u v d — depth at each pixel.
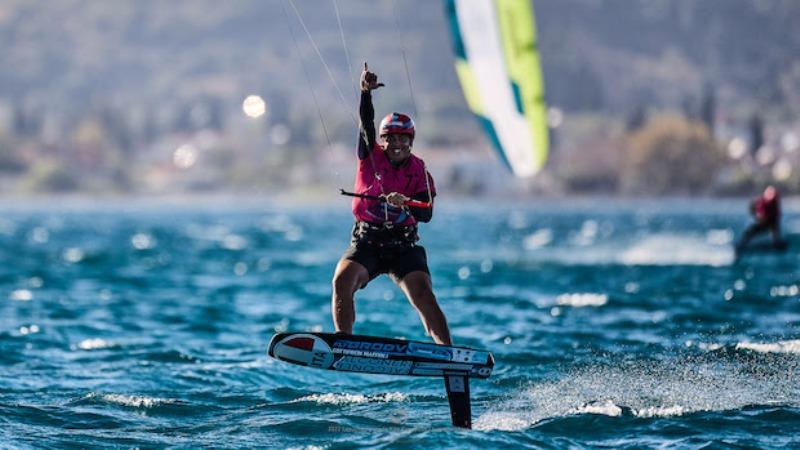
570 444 32.97
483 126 109.19
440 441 32.62
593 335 56.91
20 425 35.81
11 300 80.50
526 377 44.28
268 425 36.00
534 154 107.50
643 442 33.47
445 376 35.47
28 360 50.19
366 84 36.16
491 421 36.38
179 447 33.16
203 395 41.38
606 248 159.88
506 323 63.34
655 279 93.56
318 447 32.66
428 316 36.28
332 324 65.88
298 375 45.22
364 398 40.25
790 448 32.53
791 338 53.94
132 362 49.50
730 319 62.66
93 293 87.12
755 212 116.25
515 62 104.19
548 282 93.94
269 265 124.56
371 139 36.41
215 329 63.06
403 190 36.59
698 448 32.59
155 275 108.00
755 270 102.50
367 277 36.62
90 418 37.12
